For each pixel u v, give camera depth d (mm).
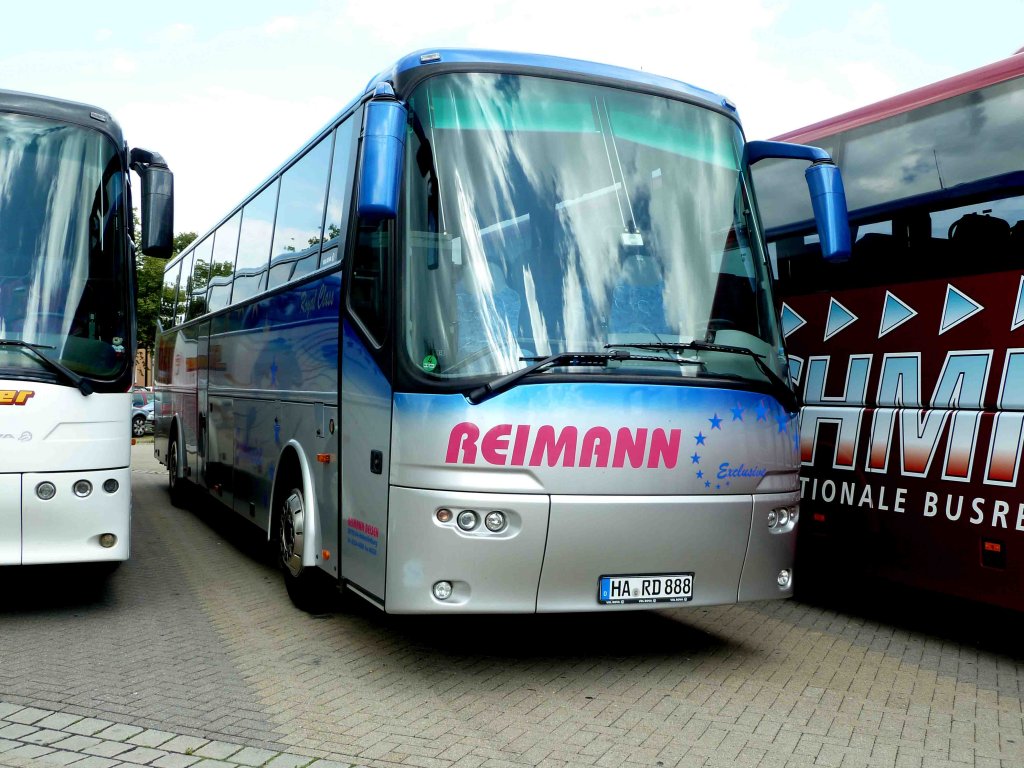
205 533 11695
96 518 6812
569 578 5402
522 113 5805
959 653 6730
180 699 5305
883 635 7211
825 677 6023
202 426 11625
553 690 5602
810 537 7828
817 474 7762
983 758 4668
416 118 5645
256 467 8750
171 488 14203
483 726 4965
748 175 6398
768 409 5910
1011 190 6379
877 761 4590
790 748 4730
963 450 6555
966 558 6523
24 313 6746
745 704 5414
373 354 5844
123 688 5480
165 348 15023
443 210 5527
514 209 5594
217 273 11297
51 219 6980
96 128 7297
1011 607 6215
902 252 7145
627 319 5605
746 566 5828
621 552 5445
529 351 5352
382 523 5629
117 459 6961
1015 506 6199
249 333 9312
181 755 4453
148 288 35875
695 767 4453
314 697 5398
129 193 7496
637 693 5574
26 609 7477
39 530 6641
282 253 8398
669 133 6133
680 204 6004
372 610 7566
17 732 4703
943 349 6766
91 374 6879
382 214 5082
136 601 7820
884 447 7164
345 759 4449
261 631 6879
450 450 5242
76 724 4840
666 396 5512
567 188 5738
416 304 5484
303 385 7352
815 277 7910
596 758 4543
